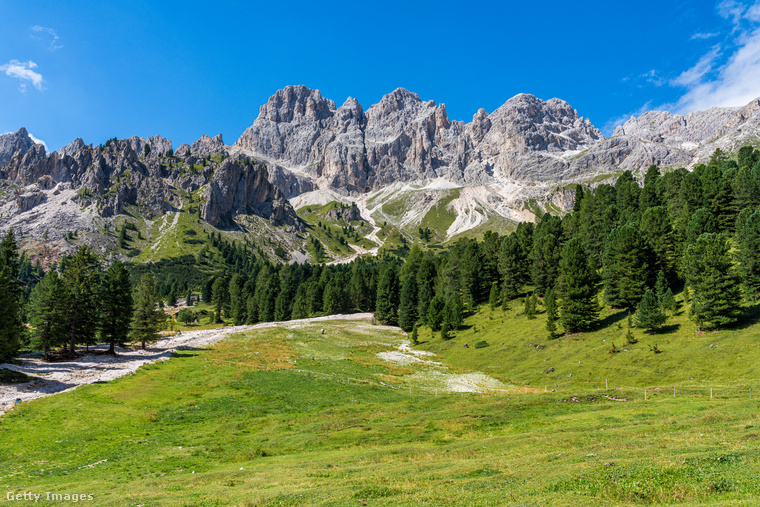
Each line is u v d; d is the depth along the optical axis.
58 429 43.31
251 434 44.69
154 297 95.38
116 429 45.31
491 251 149.00
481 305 136.75
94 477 30.91
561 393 51.22
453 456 30.48
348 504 19.78
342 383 68.12
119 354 85.50
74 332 79.31
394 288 153.25
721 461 19.00
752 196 106.06
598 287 113.56
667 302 83.75
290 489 24.17
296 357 89.50
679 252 96.69
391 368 85.06
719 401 42.44
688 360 64.81
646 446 25.50
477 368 90.81
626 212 134.50
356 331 133.62
